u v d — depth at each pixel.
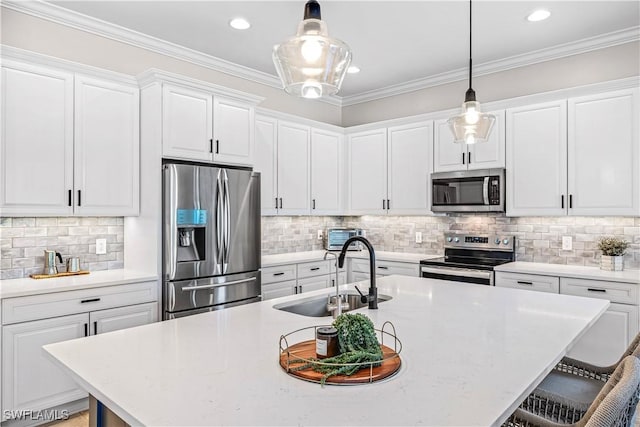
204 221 3.16
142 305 2.92
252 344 1.51
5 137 2.56
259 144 4.00
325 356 1.29
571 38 3.50
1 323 2.33
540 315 1.94
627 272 3.17
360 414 0.99
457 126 2.23
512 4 2.93
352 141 4.86
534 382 1.21
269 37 3.48
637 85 3.07
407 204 4.37
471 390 1.13
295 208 4.35
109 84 3.03
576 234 3.63
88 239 3.21
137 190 3.18
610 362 2.97
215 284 3.21
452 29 3.32
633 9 3.00
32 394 2.45
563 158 3.40
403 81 4.64
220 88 3.37
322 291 2.56
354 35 3.44
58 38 3.02
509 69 4.00
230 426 0.93
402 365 1.31
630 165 3.10
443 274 3.87
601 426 0.98
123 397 1.07
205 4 2.93
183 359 1.35
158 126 3.02
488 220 4.14
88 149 2.92
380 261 4.36
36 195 2.68
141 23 3.22
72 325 2.59
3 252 2.80
